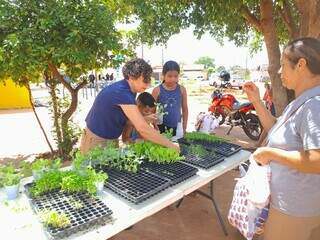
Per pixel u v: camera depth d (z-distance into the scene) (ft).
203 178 7.40
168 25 23.65
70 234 4.85
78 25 16.05
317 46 5.37
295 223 5.76
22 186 6.70
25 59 15.44
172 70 12.01
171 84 12.28
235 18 22.75
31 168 7.19
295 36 23.17
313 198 5.63
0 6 16.06
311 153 4.96
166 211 12.50
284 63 5.73
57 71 18.47
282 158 5.41
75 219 5.12
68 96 21.50
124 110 8.54
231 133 29.19
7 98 48.39
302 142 5.36
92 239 4.79
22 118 39.65
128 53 18.53
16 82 18.29
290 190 5.73
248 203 6.70
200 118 12.72
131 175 7.14
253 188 6.19
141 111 10.58
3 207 5.80
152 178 6.97
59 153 20.76
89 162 7.68
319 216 5.75
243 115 26.89
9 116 41.39
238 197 7.04
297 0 18.35
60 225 4.85
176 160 8.15
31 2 16.19
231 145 10.29
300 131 5.34
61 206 5.61
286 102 20.54
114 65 17.87
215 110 31.65
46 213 5.11
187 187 6.83
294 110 5.56
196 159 8.58
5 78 17.47
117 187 6.45
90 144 9.60
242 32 29.91
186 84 103.40
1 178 6.58
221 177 16.48
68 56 16.12
